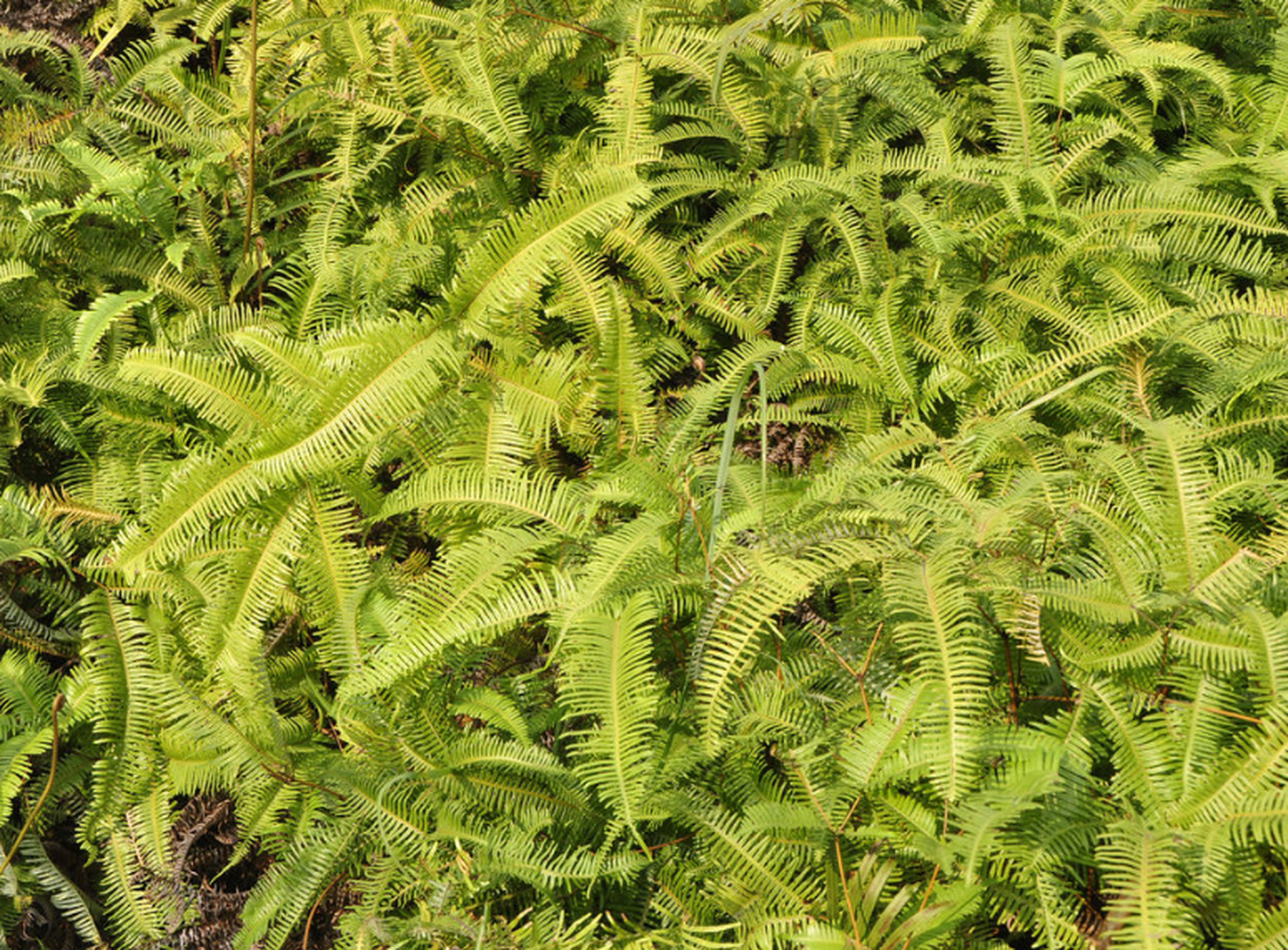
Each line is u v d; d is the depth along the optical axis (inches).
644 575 105.9
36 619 137.4
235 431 124.1
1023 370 127.3
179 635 124.7
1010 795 88.5
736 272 146.9
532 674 118.6
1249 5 155.9
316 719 128.1
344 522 121.3
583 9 153.3
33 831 127.0
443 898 102.6
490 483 116.5
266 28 158.9
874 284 138.9
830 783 99.5
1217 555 94.9
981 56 156.0
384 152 148.6
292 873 113.3
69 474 139.9
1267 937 83.1
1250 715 93.4
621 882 104.2
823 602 119.3
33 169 153.5
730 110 144.5
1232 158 137.7
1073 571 105.4
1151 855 83.2
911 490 110.5
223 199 158.6
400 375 114.3
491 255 115.6
